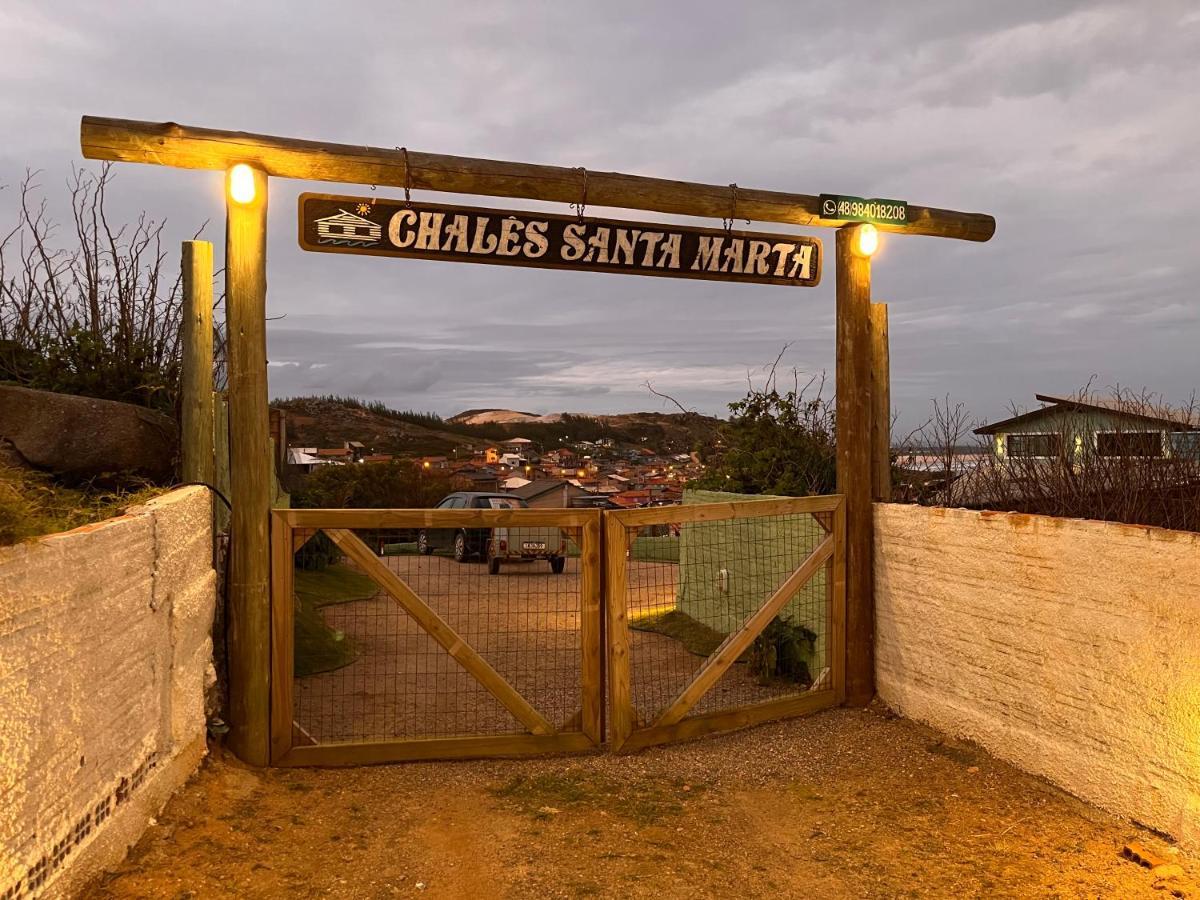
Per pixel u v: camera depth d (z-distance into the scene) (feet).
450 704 20.34
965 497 19.38
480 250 17.19
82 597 9.04
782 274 19.65
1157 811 12.87
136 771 10.87
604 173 17.69
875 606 20.04
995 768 15.81
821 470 27.43
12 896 7.52
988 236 21.34
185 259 15.11
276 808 13.48
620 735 17.22
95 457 13.88
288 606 15.69
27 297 19.13
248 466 15.37
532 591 37.70
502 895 11.29
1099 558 13.93
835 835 13.43
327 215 16.15
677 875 12.00
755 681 23.56
